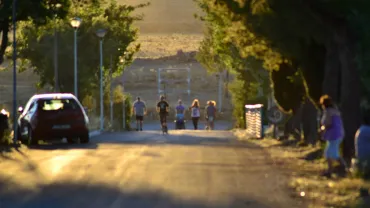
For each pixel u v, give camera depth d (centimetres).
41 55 12862
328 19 4794
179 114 14962
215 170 4912
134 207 3291
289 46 6300
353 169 4109
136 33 15462
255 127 9744
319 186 4016
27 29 12725
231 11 6562
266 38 6469
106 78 14225
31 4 7619
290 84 7981
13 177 4462
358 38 4316
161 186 4025
